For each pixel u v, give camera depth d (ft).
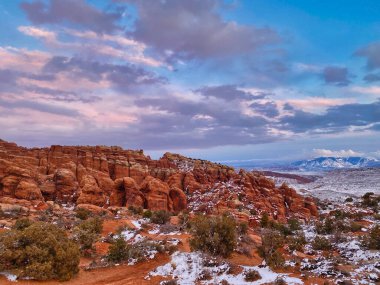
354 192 549.13
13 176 219.41
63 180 240.32
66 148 305.53
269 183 324.19
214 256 88.17
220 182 321.93
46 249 74.74
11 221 138.51
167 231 135.95
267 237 87.92
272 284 64.95
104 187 278.87
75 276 76.38
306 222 245.86
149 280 73.72
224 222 92.68
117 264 87.56
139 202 240.12
